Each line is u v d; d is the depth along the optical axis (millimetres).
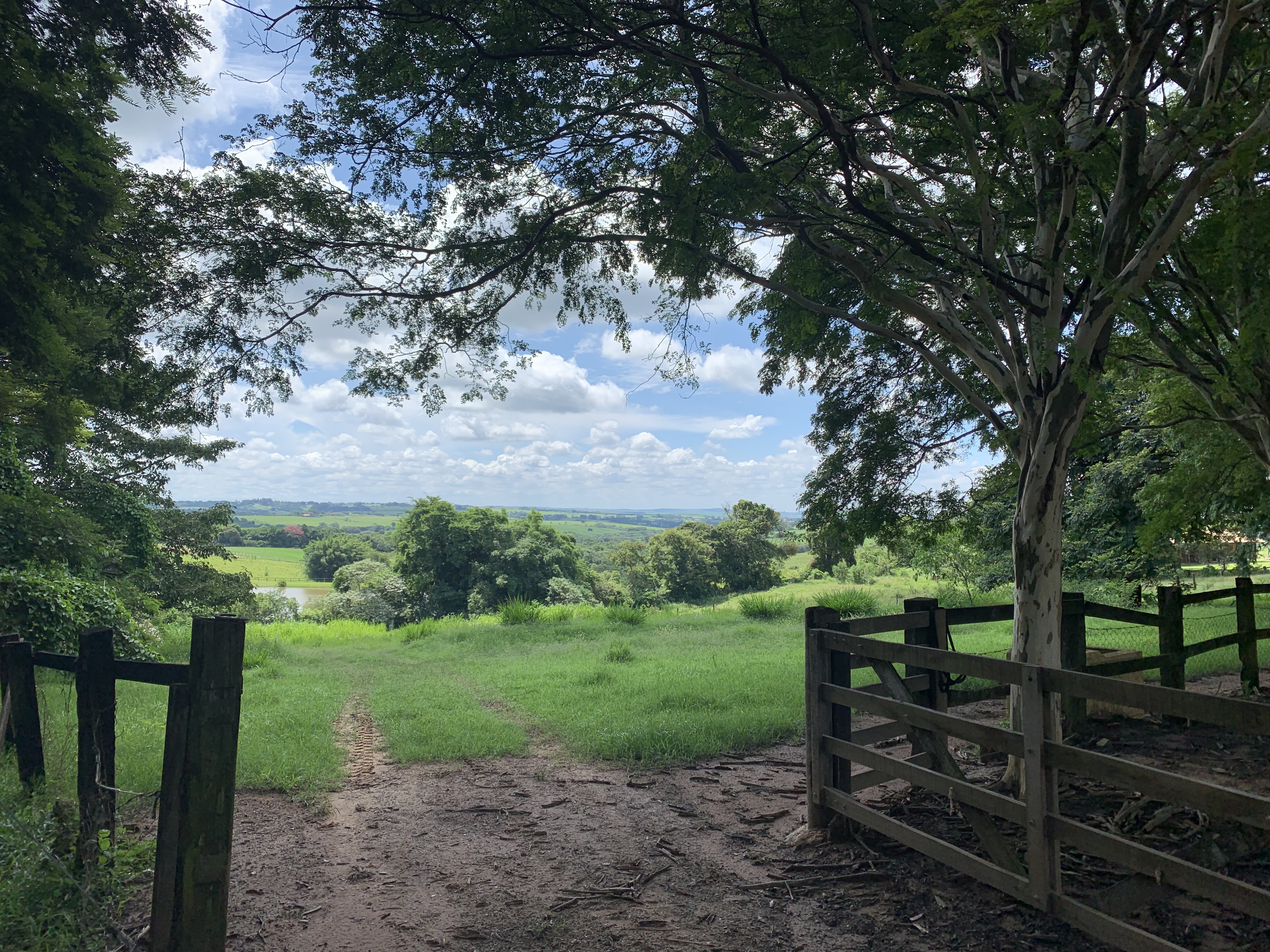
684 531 72000
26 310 10172
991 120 6078
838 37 5199
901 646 4156
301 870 4566
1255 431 6133
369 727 9141
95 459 21172
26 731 4352
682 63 5848
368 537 125938
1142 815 4543
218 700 3023
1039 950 3293
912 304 6277
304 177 7332
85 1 9406
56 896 3551
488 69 6348
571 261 8320
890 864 4289
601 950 3578
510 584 59312
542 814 5605
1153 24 4652
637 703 9234
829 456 12562
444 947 3621
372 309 8156
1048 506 5305
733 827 5172
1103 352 5355
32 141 9219
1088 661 6699
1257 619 13344
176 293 7441
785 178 5996
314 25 6043
